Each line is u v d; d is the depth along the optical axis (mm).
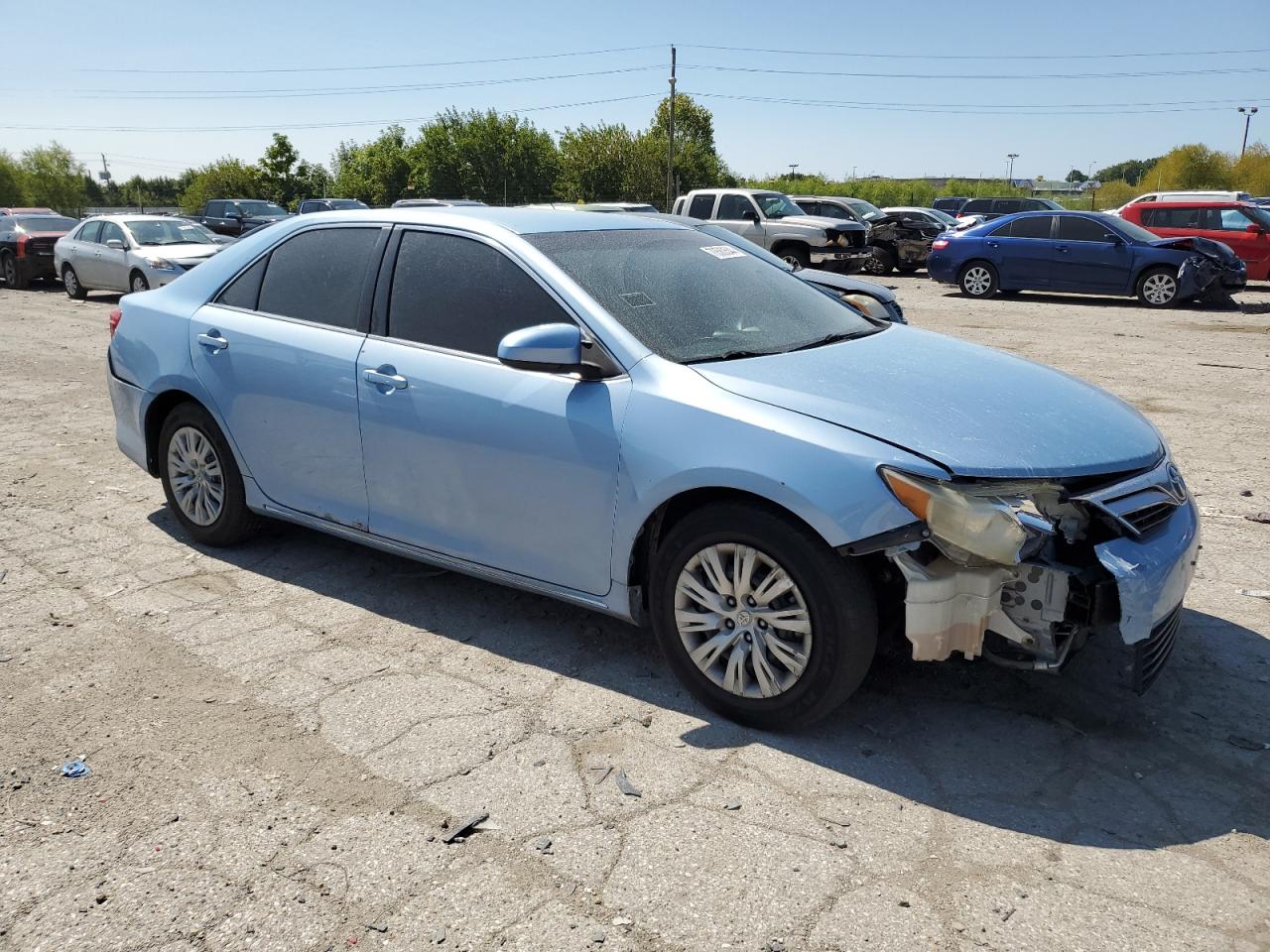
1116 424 3299
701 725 3236
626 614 3416
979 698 3402
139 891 2469
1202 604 4172
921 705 3357
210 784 2906
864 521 2814
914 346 3859
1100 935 2301
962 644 2896
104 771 2980
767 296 4020
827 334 3842
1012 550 2770
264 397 4285
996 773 2967
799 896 2432
